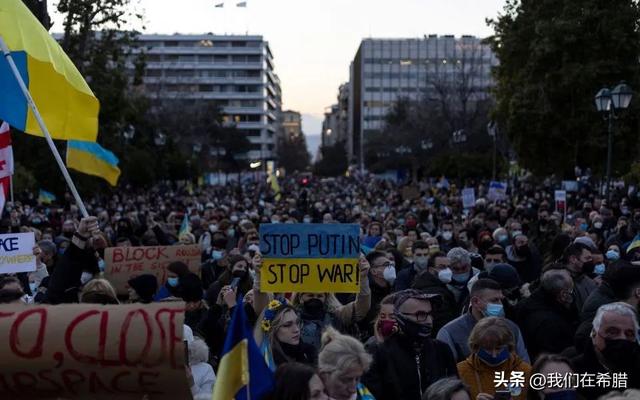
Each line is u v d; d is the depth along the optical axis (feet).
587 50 106.63
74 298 20.38
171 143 160.66
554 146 110.93
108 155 39.86
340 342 14.29
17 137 96.12
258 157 511.40
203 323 22.54
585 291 25.16
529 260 35.01
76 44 84.02
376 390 16.71
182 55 512.63
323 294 21.89
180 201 109.81
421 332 17.19
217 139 296.92
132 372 9.99
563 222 55.62
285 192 182.09
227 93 515.91
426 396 13.88
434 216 70.85
